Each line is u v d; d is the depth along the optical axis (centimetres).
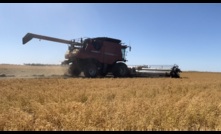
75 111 628
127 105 684
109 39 2755
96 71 2636
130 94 1048
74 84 1527
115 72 2792
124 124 539
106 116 595
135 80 2017
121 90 1190
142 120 552
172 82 1861
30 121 551
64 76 2653
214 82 1902
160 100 813
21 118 562
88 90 1172
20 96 929
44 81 1745
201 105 695
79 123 527
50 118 591
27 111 764
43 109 650
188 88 1333
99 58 2689
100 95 1002
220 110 716
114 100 882
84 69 2609
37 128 511
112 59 2764
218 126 538
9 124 544
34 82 1655
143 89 1239
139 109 655
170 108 647
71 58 2650
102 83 1631
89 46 2641
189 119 605
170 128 529
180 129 511
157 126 553
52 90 1138
